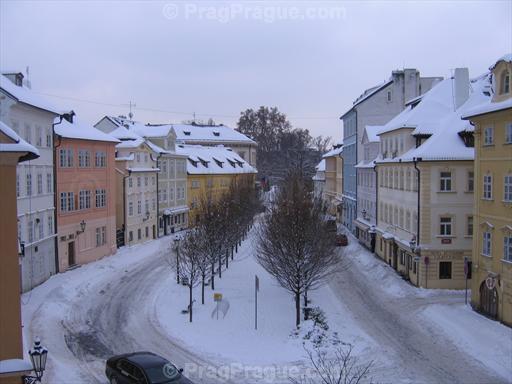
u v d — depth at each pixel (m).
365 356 23.17
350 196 68.31
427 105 39.91
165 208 65.69
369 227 51.19
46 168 37.53
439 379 20.64
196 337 25.92
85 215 43.84
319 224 33.66
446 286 35.50
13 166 10.59
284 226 31.03
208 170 78.94
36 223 35.38
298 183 57.31
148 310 30.73
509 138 26.70
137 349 23.91
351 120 67.38
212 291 35.97
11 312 10.60
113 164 49.47
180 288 36.38
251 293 35.47
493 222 28.19
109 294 34.38
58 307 30.25
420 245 35.56
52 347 23.70
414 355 23.34
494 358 22.83
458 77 39.50
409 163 37.44
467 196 35.34
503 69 27.11
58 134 39.16
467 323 27.61
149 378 17.78
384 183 46.22
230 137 117.44
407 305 31.94
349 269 43.66
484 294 29.39
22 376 10.74
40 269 35.81
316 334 25.84
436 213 35.44
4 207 10.50
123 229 54.00
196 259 32.75
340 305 32.09
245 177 79.69
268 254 32.06
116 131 59.09
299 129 160.00
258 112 159.50
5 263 10.53
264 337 26.11
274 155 155.62
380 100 61.38
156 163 62.06
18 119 32.94
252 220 67.25
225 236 40.28
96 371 20.89
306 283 28.19
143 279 39.06
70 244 41.81
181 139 111.81
